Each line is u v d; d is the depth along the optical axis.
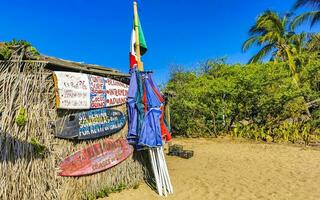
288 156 10.08
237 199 5.99
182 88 17.03
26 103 5.02
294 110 14.35
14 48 4.90
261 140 14.09
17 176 4.79
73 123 5.71
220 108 15.52
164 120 8.05
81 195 5.78
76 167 5.71
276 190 6.46
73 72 5.84
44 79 5.28
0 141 4.66
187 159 10.05
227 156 10.48
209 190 6.59
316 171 7.93
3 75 4.82
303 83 15.80
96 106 6.19
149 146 6.26
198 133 16.31
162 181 6.40
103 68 6.77
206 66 21.98
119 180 6.61
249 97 14.90
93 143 6.14
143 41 7.57
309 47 22.28
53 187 5.31
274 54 22.77
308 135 12.92
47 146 5.25
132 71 6.91
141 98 6.64
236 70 15.74
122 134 6.84
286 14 22.56
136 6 7.59
